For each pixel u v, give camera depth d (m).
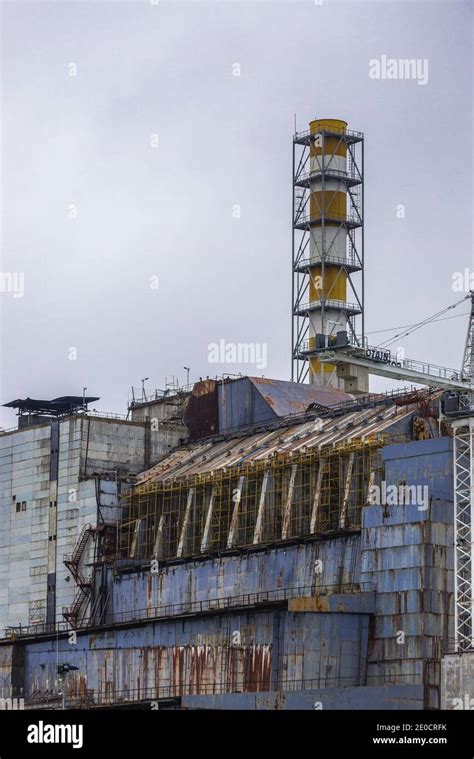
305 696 191.50
